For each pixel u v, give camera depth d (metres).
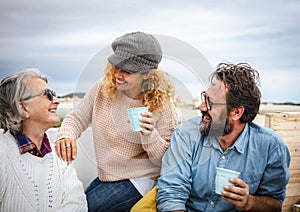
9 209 2.19
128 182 2.57
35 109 2.21
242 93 2.37
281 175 2.44
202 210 2.47
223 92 2.36
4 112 2.22
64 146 2.43
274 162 2.42
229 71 2.41
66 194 2.32
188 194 2.45
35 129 2.26
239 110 2.39
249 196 2.34
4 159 2.18
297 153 3.06
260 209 2.38
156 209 2.42
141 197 2.55
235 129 2.44
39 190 2.22
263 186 2.48
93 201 2.56
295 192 3.07
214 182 2.44
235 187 2.25
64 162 2.38
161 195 2.39
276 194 2.48
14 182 2.19
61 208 2.28
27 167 2.22
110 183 2.59
